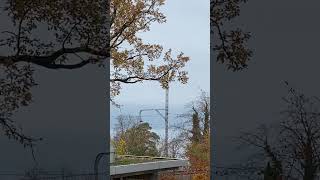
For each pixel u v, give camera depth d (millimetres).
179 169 8102
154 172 7098
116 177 6250
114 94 5277
